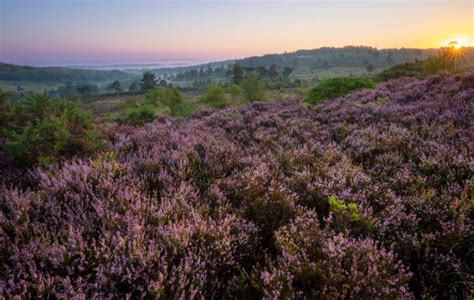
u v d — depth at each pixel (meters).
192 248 2.55
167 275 2.28
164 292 2.17
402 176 4.10
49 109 5.94
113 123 8.83
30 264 2.23
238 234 2.88
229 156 5.23
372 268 2.28
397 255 2.53
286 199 3.44
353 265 2.31
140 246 2.50
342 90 13.55
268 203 3.50
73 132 5.49
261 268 2.53
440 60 17.05
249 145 6.55
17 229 2.70
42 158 4.80
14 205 3.19
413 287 2.58
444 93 8.88
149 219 3.01
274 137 6.84
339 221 3.12
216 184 4.00
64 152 5.24
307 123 7.85
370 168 4.95
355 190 3.83
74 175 3.91
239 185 4.03
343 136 6.72
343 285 2.17
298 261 2.37
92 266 2.33
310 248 2.66
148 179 4.05
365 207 3.43
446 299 2.42
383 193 3.60
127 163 4.32
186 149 5.11
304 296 2.11
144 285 2.26
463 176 4.11
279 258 2.54
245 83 39.62
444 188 3.84
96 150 5.54
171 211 3.07
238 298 2.38
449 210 3.22
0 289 2.00
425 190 3.67
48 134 5.19
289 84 100.50
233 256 2.69
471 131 5.43
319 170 4.41
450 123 6.01
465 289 2.35
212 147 5.49
